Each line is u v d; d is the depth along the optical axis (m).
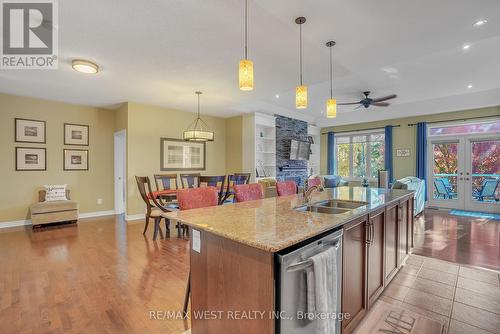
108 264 2.94
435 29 2.63
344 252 1.60
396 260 2.56
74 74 3.76
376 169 7.95
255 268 1.23
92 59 3.29
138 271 2.75
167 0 2.14
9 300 2.17
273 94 4.92
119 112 5.86
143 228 4.64
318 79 4.08
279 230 1.38
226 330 1.38
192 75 3.87
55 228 4.63
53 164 5.25
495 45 3.46
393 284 2.49
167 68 3.59
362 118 7.88
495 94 5.60
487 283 2.52
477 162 6.18
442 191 6.68
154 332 1.78
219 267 1.42
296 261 1.22
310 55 3.21
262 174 7.15
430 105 6.54
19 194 4.87
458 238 3.99
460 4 2.23
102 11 2.28
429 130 6.85
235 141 7.20
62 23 2.46
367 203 2.23
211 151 7.03
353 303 1.73
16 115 4.85
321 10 2.31
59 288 2.38
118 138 6.12
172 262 3.00
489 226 4.73
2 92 4.67
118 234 4.23
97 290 2.34
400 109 7.09
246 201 2.49
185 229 4.29
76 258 3.12
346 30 2.64
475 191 6.21
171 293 2.29
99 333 1.76
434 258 3.16
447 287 2.44
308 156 8.30
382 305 2.13
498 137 5.83
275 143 7.27
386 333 1.79
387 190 3.30
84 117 5.67
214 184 4.90
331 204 2.49
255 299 1.23
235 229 1.40
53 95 4.88
